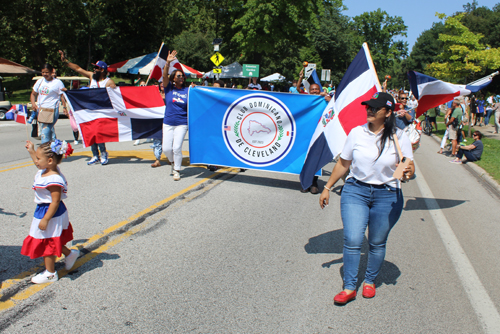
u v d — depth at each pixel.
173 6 38.28
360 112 5.05
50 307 3.07
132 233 4.66
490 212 6.43
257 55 33.62
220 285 3.54
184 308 3.14
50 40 33.09
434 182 8.66
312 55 50.22
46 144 3.25
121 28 37.28
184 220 5.21
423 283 3.77
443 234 5.21
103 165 8.37
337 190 7.23
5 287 3.31
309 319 3.07
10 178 7.00
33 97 8.20
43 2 29.75
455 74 18.25
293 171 6.96
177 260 4.01
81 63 40.69
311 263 4.08
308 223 5.32
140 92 8.12
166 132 7.17
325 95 6.61
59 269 3.71
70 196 6.00
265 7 28.56
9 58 36.34
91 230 4.67
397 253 4.50
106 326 2.86
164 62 7.73
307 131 6.79
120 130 8.18
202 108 7.17
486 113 24.16
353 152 3.28
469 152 10.96
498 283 3.85
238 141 7.14
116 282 3.51
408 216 6.00
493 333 3.00
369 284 3.48
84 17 33.50
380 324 3.04
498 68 17.39
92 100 7.96
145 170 8.02
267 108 6.89
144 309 3.10
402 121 7.09
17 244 4.20
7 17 30.59
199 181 7.31
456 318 3.18
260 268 3.91
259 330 2.89
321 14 31.73
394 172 3.08
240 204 6.04
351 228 3.27
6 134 13.50
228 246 4.42
